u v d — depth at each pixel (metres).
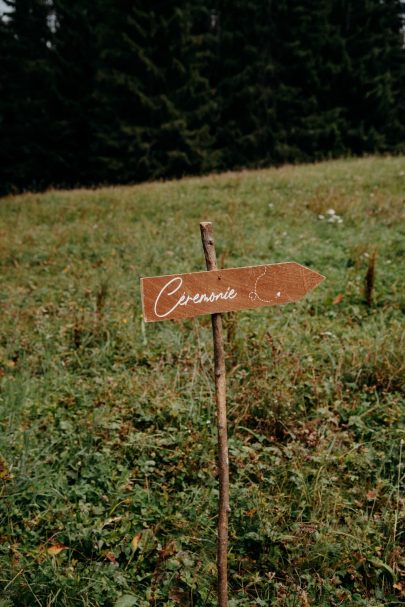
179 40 23.48
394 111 26.91
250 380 4.20
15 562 2.76
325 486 3.21
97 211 11.11
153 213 10.84
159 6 23.44
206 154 24.36
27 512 3.12
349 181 11.91
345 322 5.29
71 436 3.70
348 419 3.87
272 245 7.60
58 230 9.49
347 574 2.85
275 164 25.48
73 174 26.16
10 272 7.52
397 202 9.16
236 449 3.56
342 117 26.17
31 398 4.22
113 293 6.34
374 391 4.16
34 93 26.22
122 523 3.03
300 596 2.64
